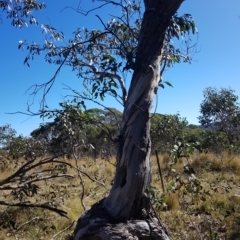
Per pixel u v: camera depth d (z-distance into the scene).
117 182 3.07
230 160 9.19
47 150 8.31
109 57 3.47
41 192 6.68
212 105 14.45
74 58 4.12
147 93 3.09
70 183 7.33
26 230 4.81
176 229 4.75
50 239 4.30
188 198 6.02
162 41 3.20
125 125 3.10
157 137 10.74
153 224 2.98
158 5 3.18
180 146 3.69
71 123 5.07
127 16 3.55
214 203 5.79
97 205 3.14
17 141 9.07
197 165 9.09
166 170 8.62
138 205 3.02
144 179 3.01
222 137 11.06
